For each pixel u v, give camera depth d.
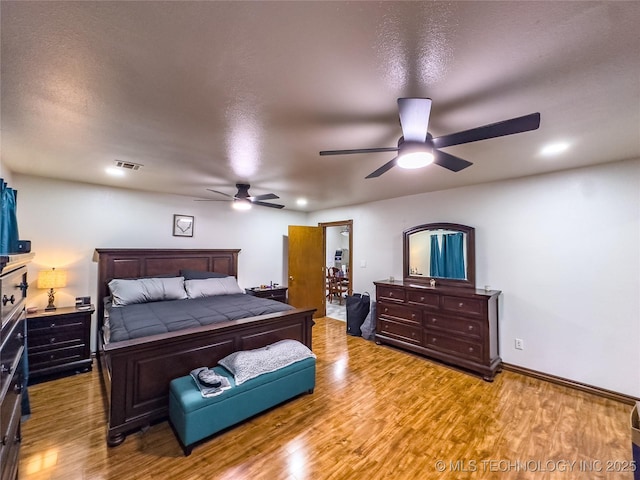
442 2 0.92
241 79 1.35
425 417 2.27
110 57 1.19
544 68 1.26
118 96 1.50
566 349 2.85
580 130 1.91
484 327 3.04
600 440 2.00
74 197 3.47
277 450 1.88
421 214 4.18
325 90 1.45
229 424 2.02
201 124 1.84
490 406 2.44
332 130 1.93
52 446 1.89
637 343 2.50
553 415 2.30
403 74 1.31
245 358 2.29
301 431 2.08
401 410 2.37
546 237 3.01
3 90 1.43
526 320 3.12
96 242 3.62
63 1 0.90
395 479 1.65
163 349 2.12
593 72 1.28
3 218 1.93
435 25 1.01
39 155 2.47
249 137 2.05
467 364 3.12
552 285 2.96
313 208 5.77
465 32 1.04
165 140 2.12
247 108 1.63
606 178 2.66
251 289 4.86
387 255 4.66
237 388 2.06
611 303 2.62
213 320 2.61
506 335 3.26
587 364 2.73
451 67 1.25
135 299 3.28
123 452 1.84
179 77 1.33
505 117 1.73
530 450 1.89
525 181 3.16
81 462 1.75
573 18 0.97
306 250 5.64
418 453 1.86
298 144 2.19
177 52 1.16
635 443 1.42
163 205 4.21
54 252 3.33
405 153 1.67
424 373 3.12
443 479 1.66
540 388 2.78
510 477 1.67
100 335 3.33
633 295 2.52
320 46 1.12
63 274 3.17
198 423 1.86
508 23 1.00
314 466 1.74
